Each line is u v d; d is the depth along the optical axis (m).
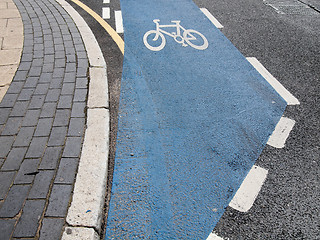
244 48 6.49
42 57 5.60
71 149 3.62
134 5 8.76
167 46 6.52
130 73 5.50
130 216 3.03
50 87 4.75
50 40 6.25
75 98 4.52
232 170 3.62
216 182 3.45
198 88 5.17
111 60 5.88
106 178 3.40
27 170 3.30
